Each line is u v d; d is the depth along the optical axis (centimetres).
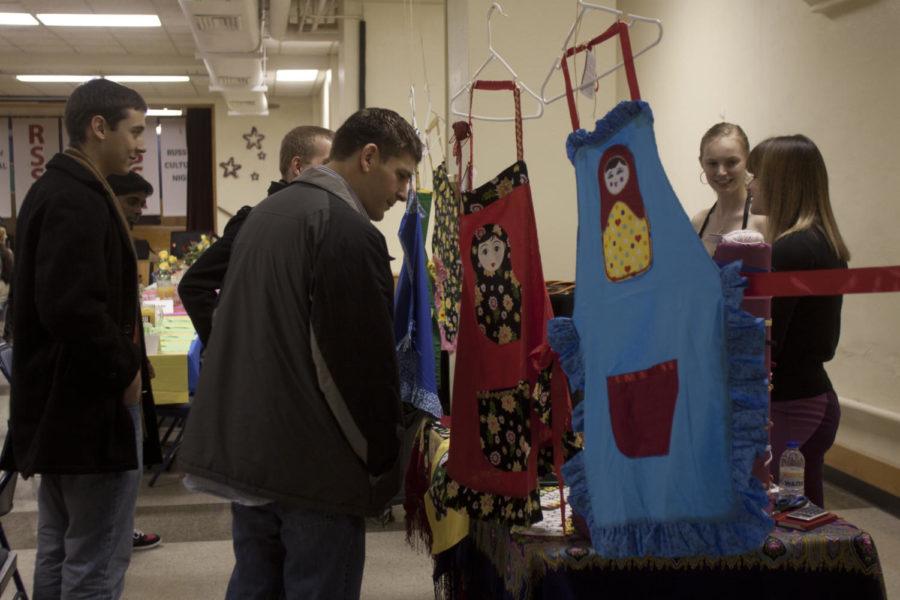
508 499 178
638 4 649
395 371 179
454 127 216
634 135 141
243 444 175
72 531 218
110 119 219
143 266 1105
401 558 352
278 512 182
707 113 553
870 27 398
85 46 1152
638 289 144
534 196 329
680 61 586
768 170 232
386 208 200
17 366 215
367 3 856
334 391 173
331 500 175
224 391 180
